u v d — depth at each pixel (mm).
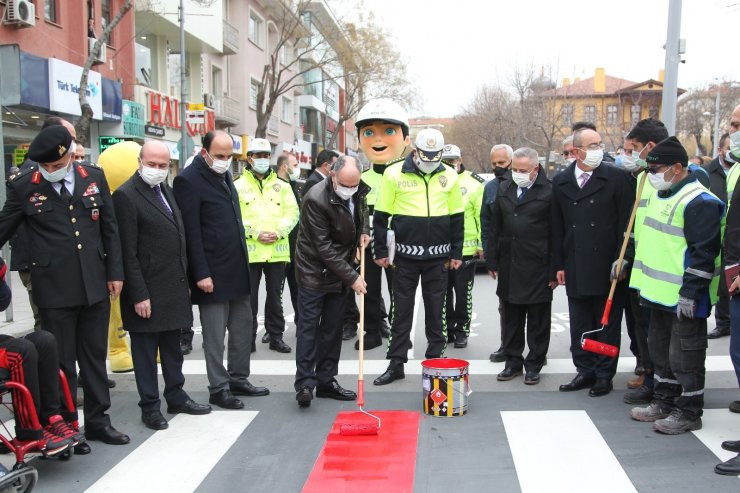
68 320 4465
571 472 4027
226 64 28984
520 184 5750
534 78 39469
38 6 14680
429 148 5707
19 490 3654
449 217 6008
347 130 59375
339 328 5512
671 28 10828
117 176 6215
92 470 4172
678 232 4574
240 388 5680
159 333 5105
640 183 5184
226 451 4445
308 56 39781
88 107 13320
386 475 3994
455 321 7434
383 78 31703
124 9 13344
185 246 5109
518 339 6035
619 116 46500
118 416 5184
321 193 5207
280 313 7316
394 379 6020
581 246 5453
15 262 5617
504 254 5918
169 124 21094
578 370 5730
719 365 6375
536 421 4902
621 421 4875
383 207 5898
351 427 4645
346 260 5383
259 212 7129
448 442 4523
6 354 3854
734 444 4270
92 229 4523
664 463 4129
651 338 4891
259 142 7176
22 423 3803
